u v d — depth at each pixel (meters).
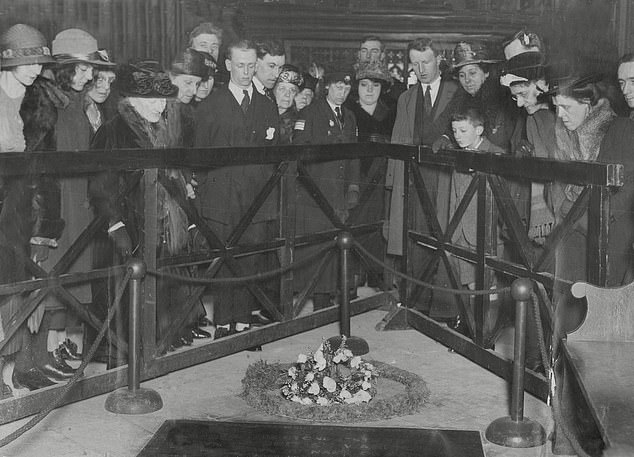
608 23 5.97
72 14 5.91
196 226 6.45
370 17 7.45
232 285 6.92
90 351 5.13
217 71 6.80
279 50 7.18
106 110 5.94
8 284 5.25
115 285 5.99
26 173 5.30
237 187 6.83
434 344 7.34
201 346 6.58
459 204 6.90
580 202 5.41
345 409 5.80
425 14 7.29
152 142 6.09
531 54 6.27
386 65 7.68
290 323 7.26
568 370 4.88
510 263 6.29
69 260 5.53
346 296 7.14
